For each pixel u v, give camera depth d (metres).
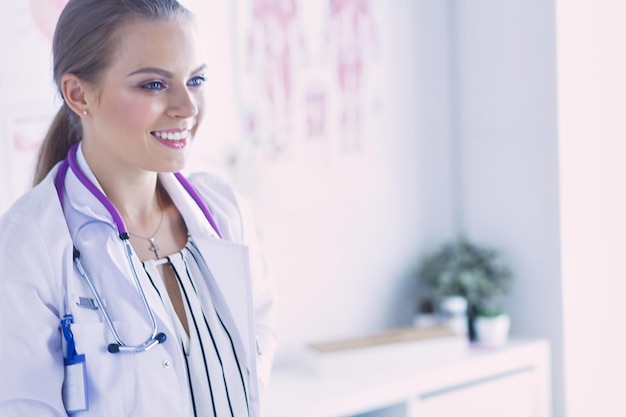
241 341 1.20
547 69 2.33
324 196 2.32
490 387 2.23
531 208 2.41
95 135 1.11
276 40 2.18
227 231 1.29
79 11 1.06
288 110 2.22
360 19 2.35
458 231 2.63
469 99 2.56
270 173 2.20
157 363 1.06
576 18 2.33
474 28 2.51
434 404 2.12
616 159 2.46
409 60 2.48
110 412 1.04
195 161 2.05
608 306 2.47
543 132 2.36
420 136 2.53
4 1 1.75
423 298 2.53
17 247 1.02
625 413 2.52
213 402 1.13
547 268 2.39
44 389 1.00
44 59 1.82
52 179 1.12
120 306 1.07
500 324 2.33
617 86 2.44
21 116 1.80
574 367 2.39
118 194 1.14
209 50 2.06
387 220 2.47
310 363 2.15
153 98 1.04
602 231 2.44
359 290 2.42
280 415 1.85
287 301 2.26
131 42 1.03
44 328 1.01
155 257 1.17
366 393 2.00
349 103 2.35
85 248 1.08
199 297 1.18
